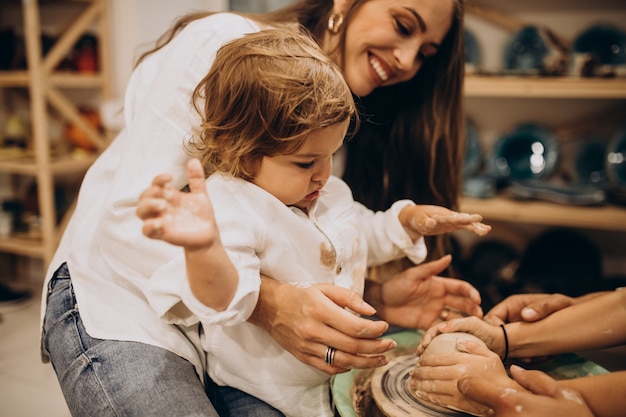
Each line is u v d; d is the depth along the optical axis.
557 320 0.99
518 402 0.71
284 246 0.88
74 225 1.04
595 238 2.52
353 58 1.16
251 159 0.84
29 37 2.23
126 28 2.54
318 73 0.80
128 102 1.07
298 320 0.80
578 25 2.45
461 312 1.16
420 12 1.09
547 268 2.40
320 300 0.79
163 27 2.63
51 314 0.99
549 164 2.51
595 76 2.19
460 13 1.18
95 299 0.95
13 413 1.68
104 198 1.02
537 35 2.39
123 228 0.89
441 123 1.34
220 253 0.69
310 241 0.91
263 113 0.78
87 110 2.63
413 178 1.41
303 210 0.96
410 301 1.15
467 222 0.99
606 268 2.51
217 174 0.88
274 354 0.92
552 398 0.72
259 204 0.86
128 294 0.94
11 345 2.11
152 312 0.93
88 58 2.55
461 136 1.37
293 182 0.85
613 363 1.57
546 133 2.51
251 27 1.01
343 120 0.81
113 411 0.83
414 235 1.09
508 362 1.02
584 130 2.47
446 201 1.41
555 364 1.01
